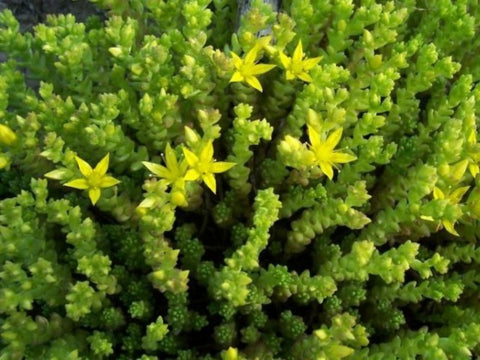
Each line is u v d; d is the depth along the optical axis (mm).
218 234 178
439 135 151
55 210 135
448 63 153
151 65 144
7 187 182
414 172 155
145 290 160
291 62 153
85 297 138
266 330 161
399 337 151
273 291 157
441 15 170
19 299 135
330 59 164
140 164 153
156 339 138
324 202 149
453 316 163
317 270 167
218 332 152
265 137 142
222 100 161
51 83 161
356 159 155
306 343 144
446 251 166
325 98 151
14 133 145
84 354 149
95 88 164
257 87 150
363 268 142
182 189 138
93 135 142
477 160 153
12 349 139
